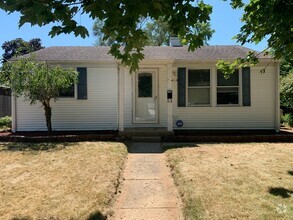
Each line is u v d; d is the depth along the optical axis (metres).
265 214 4.43
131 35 4.42
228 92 13.07
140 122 13.13
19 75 11.09
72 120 13.16
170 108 11.70
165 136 11.19
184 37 4.50
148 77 13.14
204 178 6.23
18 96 12.08
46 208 4.75
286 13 4.16
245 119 13.06
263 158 8.05
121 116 11.81
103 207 4.83
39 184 5.91
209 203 4.88
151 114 13.15
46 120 12.04
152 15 3.73
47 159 8.02
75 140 10.98
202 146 9.93
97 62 12.98
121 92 11.83
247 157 8.18
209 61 12.73
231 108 13.04
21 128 13.18
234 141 10.91
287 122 15.80
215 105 13.03
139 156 8.85
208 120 13.10
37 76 11.12
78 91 13.10
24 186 5.80
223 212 4.53
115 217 4.69
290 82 15.59
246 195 5.22
